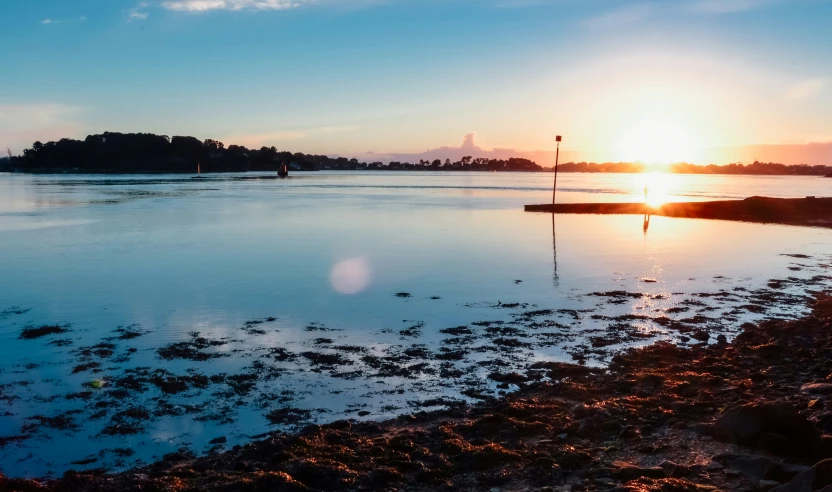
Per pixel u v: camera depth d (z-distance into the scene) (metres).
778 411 7.99
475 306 17.94
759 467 7.16
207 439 9.41
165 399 10.91
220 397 11.01
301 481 7.59
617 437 8.65
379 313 17.09
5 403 10.71
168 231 36.84
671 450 8.02
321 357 13.20
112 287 20.33
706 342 14.30
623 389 11.04
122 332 15.09
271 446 8.63
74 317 16.52
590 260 26.39
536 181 160.38
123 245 30.62
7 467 8.59
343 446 8.72
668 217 49.00
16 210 52.09
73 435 9.55
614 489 6.77
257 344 14.16
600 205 52.75
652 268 24.38
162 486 7.47
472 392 11.25
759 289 20.28
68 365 12.66
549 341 14.43
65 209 53.47
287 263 25.36
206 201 65.94
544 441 8.62
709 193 90.19
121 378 11.91
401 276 22.58
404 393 11.23
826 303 17.41
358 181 146.50
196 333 15.05
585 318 16.55
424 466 7.93
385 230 38.09
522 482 7.40
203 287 20.41
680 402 9.77
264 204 61.62
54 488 7.80
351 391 11.32
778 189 106.44
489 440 8.83
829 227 41.44
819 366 11.51
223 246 30.47
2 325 15.71
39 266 24.38
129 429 9.73
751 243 32.47
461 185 120.25
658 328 15.57
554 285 20.97
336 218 46.25
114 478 8.06
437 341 14.48
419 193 86.62
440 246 30.81
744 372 11.58
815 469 6.36
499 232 37.25
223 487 7.31
